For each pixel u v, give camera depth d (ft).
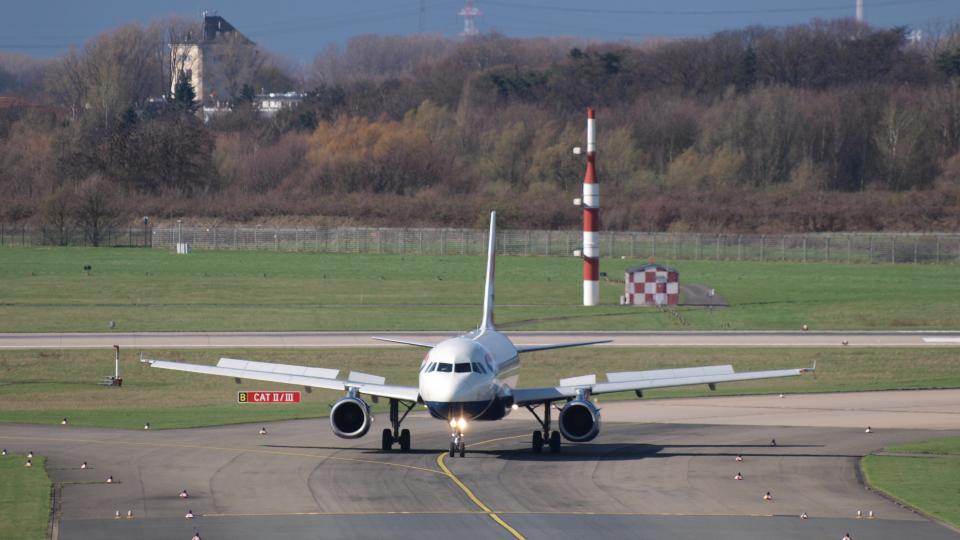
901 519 469.57
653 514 472.44
